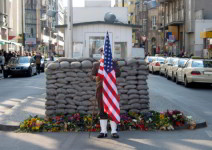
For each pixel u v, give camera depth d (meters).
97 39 19.67
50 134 8.60
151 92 17.27
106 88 7.98
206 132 8.86
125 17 23.30
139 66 9.65
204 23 45.62
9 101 14.88
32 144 7.68
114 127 8.21
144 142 7.81
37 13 93.75
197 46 45.47
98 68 8.31
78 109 9.57
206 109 12.76
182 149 7.25
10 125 9.01
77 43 19.66
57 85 9.51
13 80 27.09
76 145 7.56
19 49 59.16
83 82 9.55
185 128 9.23
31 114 10.48
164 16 63.22
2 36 49.97
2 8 48.81
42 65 40.06
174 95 17.38
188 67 21.48
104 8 23.12
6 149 7.29
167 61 31.50
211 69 20.56
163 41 63.53
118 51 19.95
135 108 9.69
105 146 7.46
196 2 51.06
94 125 8.90
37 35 93.56
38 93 17.73
